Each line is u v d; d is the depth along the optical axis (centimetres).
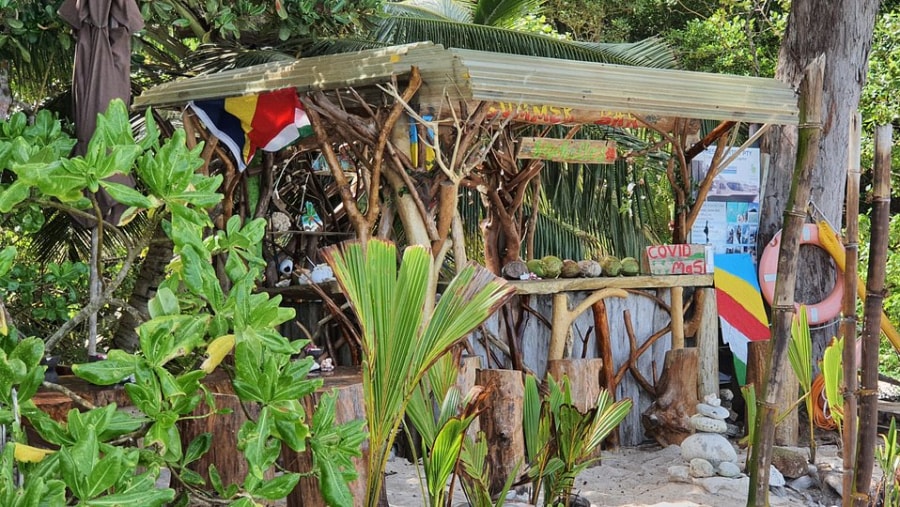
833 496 511
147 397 234
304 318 626
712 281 647
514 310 613
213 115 559
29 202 260
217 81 557
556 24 1788
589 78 495
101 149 238
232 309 254
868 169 1266
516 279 610
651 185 978
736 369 648
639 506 483
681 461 572
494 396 493
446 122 519
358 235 500
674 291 638
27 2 574
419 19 888
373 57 477
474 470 362
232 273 267
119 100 252
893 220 1218
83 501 209
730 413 663
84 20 428
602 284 619
